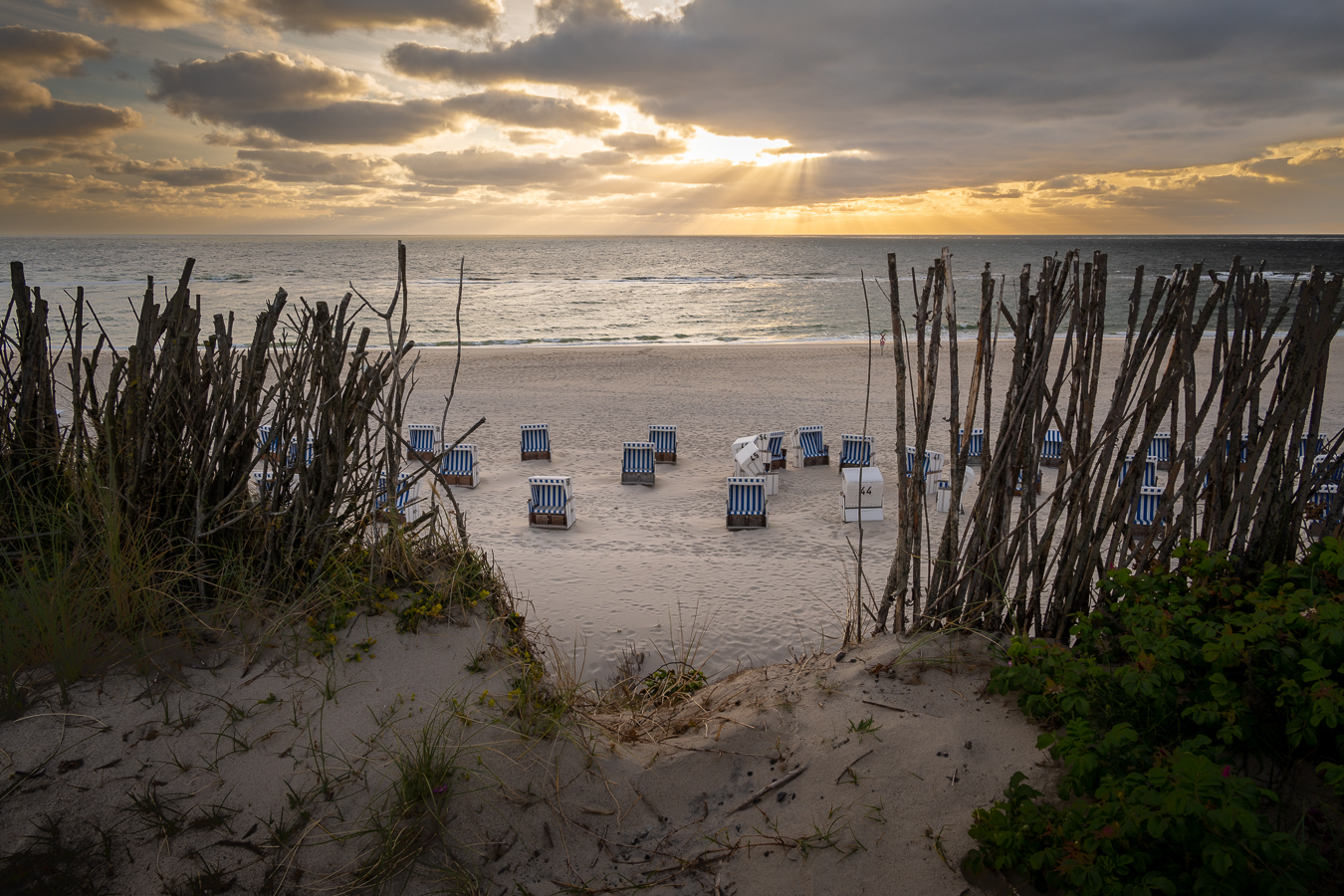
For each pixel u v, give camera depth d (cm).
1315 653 235
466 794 252
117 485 318
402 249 336
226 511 331
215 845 222
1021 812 221
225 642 293
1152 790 204
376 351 2927
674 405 2134
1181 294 308
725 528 1176
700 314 5325
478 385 2405
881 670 325
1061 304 325
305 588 317
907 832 243
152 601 288
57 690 257
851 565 984
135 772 237
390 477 350
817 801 260
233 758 247
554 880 235
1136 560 332
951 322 330
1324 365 301
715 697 350
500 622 328
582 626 790
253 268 11150
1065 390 2092
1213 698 251
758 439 1525
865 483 1162
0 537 297
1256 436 314
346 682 283
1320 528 331
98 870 210
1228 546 325
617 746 293
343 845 229
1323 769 226
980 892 219
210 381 332
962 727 284
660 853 246
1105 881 195
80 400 321
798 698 317
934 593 356
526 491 1391
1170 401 322
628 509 1291
